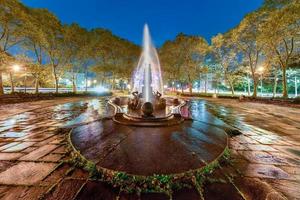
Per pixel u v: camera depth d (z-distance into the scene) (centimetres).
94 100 1992
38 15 2075
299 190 295
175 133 543
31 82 4391
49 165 371
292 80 3678
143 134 527
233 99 2508
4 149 462
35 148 470
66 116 950
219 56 2945
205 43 2977
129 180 304
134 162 350
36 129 670
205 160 368
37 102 1727
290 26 1652
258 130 708
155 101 1097
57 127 698
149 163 346
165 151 403
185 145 444
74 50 2673
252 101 2055
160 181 300
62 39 2433
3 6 1589
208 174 338
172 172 317
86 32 2827
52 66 2397
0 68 1758
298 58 2077
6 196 269
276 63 2353
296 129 727
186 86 6612
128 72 3822
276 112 1223
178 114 741
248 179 327
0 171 344
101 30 3162
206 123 705
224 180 322
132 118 698
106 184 303
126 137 498
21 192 279
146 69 1203
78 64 2944
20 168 357
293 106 1499
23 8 1870
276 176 340
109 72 3894
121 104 1459
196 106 1532
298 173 352
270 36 1764
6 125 738
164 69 3734
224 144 471
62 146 485
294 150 482
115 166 336
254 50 2378
